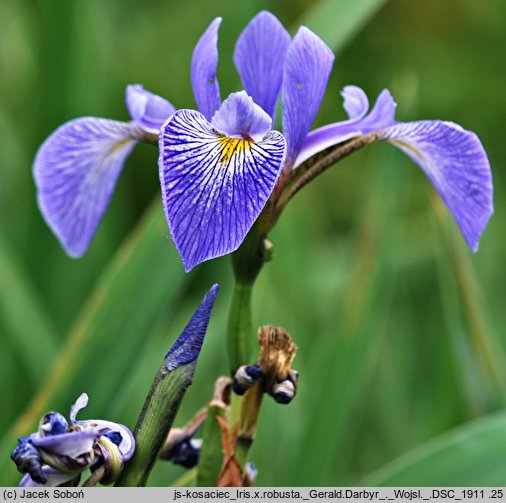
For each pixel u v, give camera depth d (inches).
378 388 27.9
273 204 18.4
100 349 21.5
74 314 25.4
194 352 17.6
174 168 17.2
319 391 22.9
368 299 23.1
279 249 24.7
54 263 25.2
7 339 24.5
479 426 20.2
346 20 23.1
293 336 24.6
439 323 26.6
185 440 19.2
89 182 20.4
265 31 19.2
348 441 24.6
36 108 25.0
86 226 20.6
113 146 20.2
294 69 18.3
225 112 17.7
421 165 19.6
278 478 23.6
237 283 18.5
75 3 24.7
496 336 25.7
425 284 31.5
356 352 23.0
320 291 29.8
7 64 32.4
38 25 25.0
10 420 24.2
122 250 22.4
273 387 18.2
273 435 23.6
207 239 17.1
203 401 25.6
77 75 25.0
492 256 30.4
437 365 25.8
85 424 17.6
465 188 19.1
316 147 18.9
